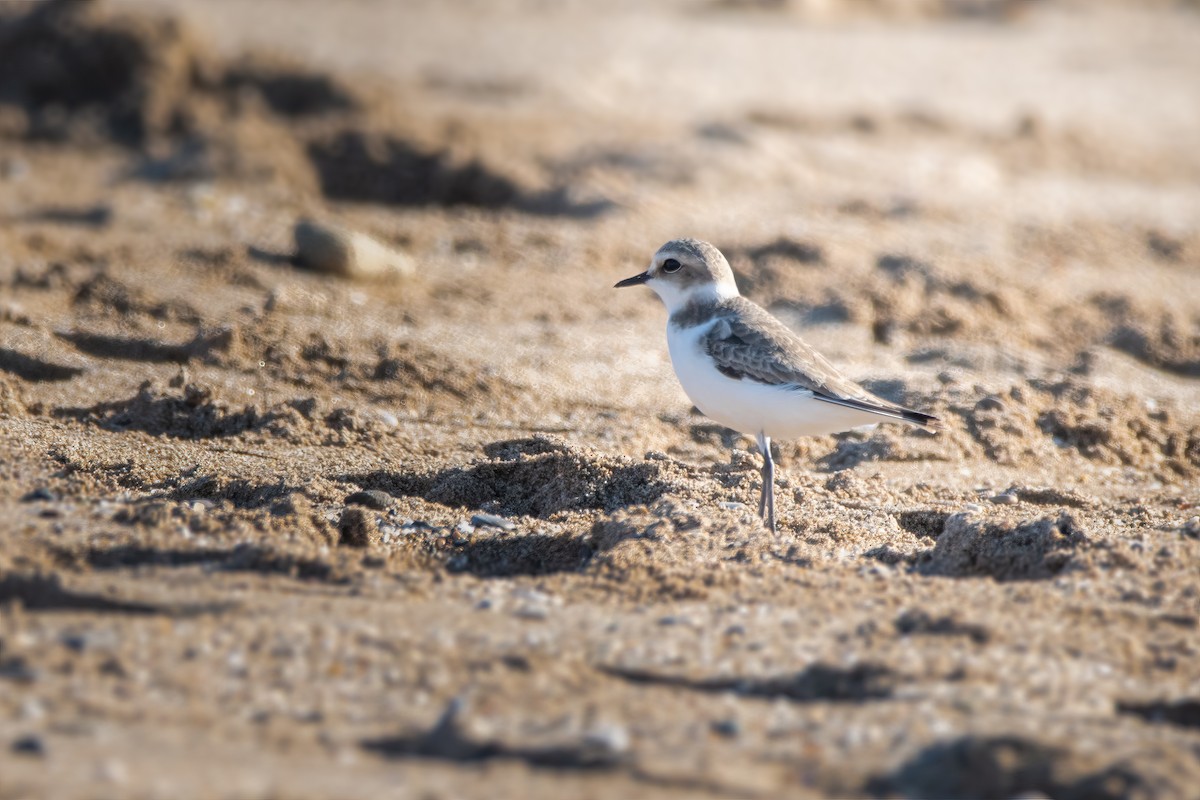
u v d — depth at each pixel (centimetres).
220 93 2755
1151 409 1310
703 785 569
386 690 658
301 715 631
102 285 1471
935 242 1895
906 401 1277
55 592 759
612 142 2450
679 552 867
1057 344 1541
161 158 2433
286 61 2834
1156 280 1811
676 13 4441
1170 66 3969
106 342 1324
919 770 589
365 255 1641
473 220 2041
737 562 856
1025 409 1268
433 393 1283
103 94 2781
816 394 960
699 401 1017
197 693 648
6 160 2508
